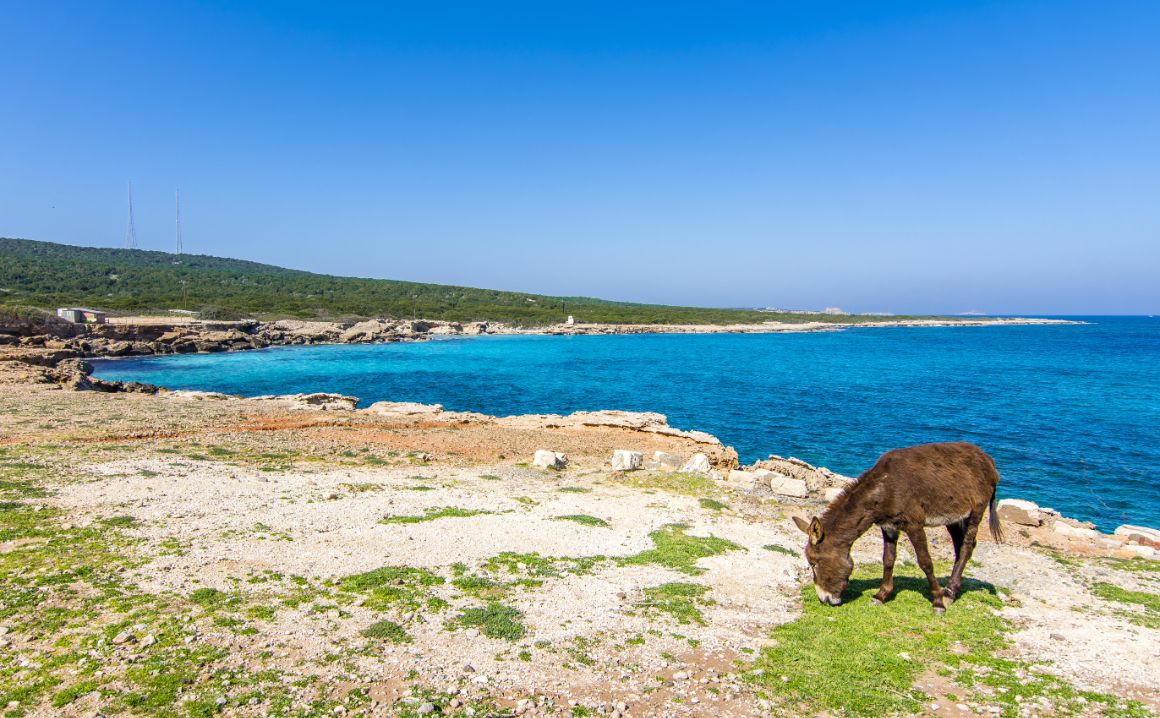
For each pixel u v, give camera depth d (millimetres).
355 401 40031
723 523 15391
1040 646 9000
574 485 18906
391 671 7820
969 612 10055
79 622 8492
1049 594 11141
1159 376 67750
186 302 128250
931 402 48906
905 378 66062
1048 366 80312
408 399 51438
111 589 9594
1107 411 44688
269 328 109562
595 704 7355
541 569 11633
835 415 43000
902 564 12680
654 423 30781
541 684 7738
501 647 8609
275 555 11562
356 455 21641
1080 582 11805
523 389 57719
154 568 10508
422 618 9336
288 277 196750
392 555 11984
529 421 32625
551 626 9352
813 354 100750
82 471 16547
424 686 7520
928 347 120250
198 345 91188
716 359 90500
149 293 139125
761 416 42688
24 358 53469
